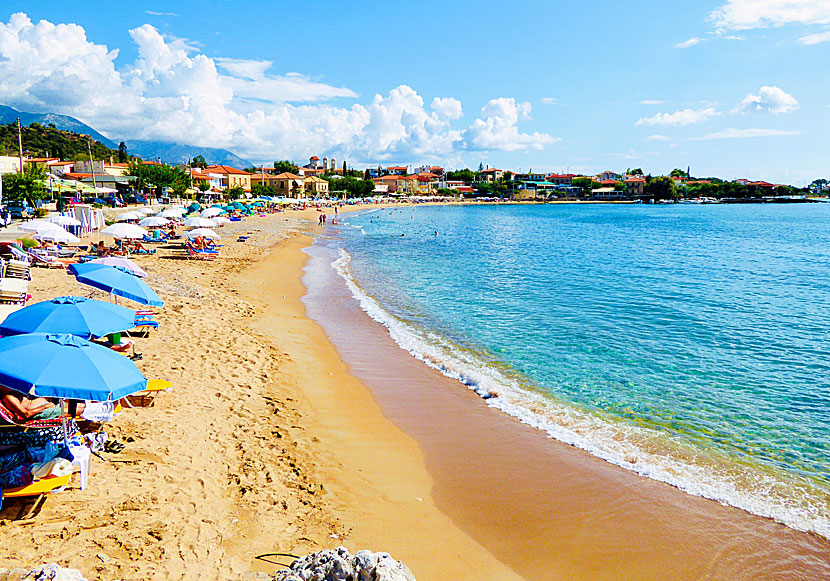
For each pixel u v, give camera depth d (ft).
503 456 34.32
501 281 102.63
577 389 46.06
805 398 44.68
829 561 25.00
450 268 120.57
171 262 98.43
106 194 199.41
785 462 34.22
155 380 36.68
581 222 326.85
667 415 41.04
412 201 588.91
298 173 577.43
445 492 29.96
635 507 29.04
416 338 60.49
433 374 48.96
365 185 571.69
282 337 56.80
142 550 20.34
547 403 43.01
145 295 40.78
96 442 26.81
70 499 22.65
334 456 32.60
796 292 94.89
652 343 60.34
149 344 46.24
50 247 85.92
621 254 154.40
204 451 29.30
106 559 19.33
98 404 28.37
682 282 104.63
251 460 29.71
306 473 29.86
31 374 19.81
